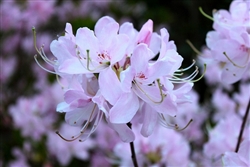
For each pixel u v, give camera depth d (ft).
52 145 2.77
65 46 1.66
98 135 2.97
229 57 1.89
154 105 1.65
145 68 1.62
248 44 1.84
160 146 2.18
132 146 1.76
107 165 2.97
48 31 4.22
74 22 3.99
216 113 2.96
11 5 3.95
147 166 2.18
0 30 4.09
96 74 1.69
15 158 3.26
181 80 1.75
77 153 2.76
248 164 1.71
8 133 3.44
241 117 2.67
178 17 5.48
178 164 2.18
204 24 5.29
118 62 1.67
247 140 1.73
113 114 1.61
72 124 1.69
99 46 1.65
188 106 2.75
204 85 4.52
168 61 1.60
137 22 5.12
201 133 2.97
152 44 1.71
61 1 4.55
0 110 3.46
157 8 5.21
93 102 1.67
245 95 2.69
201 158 2.51
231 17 1.91
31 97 3.75
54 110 3.08
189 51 5.08
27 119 2.91
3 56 4.21
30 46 4.05
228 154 1.72
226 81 1.91
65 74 1.71
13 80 4.09
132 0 5.12
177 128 1.69
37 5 3.85
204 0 5.27
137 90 1.65
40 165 2.91
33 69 4.01
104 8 4.92
